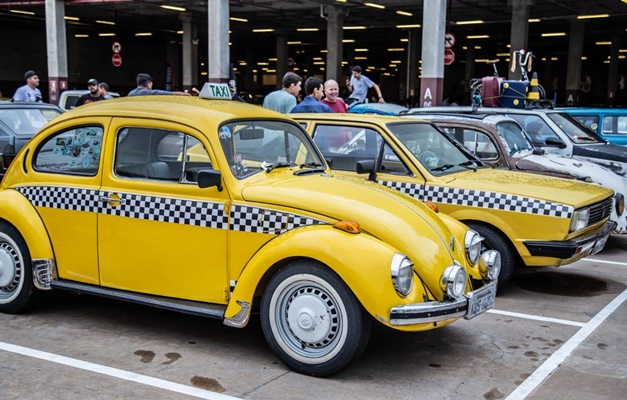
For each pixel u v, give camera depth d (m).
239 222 4.74
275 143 5.46
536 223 6.36
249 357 4.89
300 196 4.70
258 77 66.94
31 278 5.60
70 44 40.03
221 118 5.05
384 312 4.23
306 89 9.37
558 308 6.31
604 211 6.94
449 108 9.62
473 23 31.78
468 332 5.58
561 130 10.14
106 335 5.32
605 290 6.96
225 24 19.86
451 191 6.64
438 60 15.75
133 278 5.16
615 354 5.11
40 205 5.53
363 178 6.91
